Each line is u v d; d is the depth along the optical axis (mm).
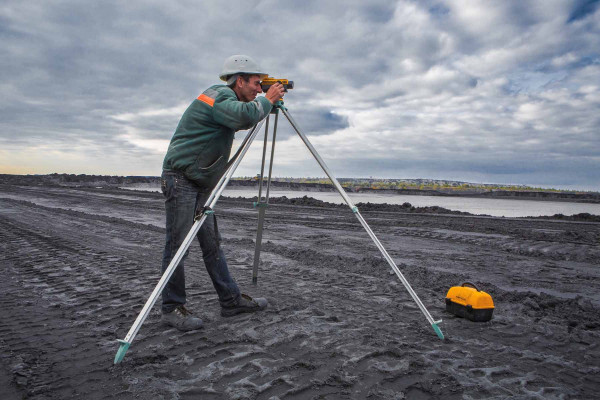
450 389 2041
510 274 4883
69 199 18266
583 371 2266
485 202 30406
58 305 3508
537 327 2941
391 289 4039
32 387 2082
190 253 6078
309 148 2938
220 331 2850
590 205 28500
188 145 2791
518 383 2111
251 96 3000
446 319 3127
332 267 5113
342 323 2998
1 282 4293
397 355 2432
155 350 2537
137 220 10617
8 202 15477
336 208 14812
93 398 1976
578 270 5109
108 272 4742
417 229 8977
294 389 2035
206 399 1959
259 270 4965
